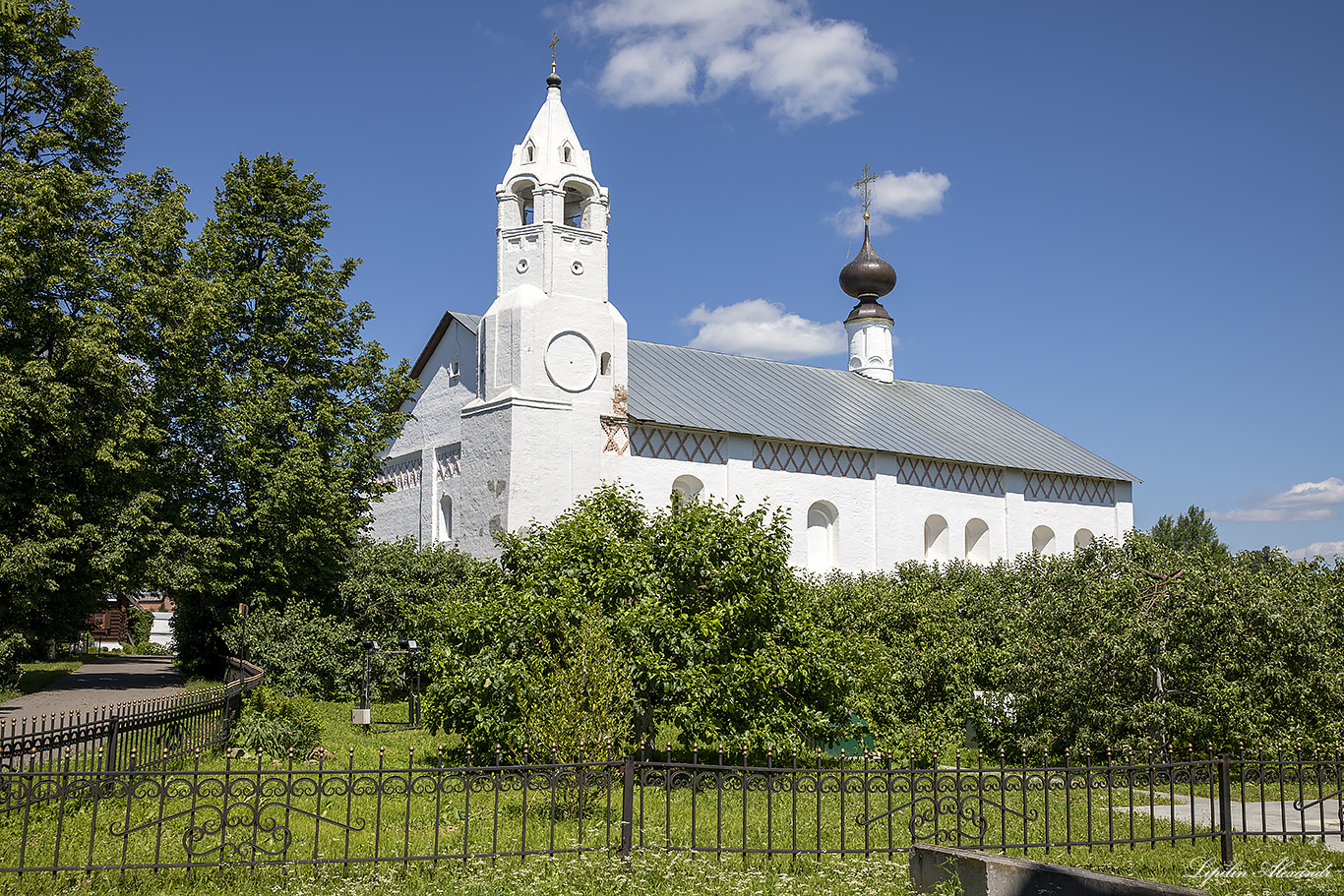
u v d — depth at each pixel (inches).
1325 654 784.9
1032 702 833.5
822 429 1670.8
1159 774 494.9
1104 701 787.4
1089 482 2022.6
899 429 1809.8
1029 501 1919.3
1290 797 658.8
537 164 1509.6
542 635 658.8
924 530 1764.3
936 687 938.7
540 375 1446.9
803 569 1531.7
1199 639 782.5
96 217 1093.1
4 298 981.8
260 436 1258.0
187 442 1227.2
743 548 725.9
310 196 1378.0
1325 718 764.6
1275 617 756.6
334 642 1159.6
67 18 1104.2
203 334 1177.4
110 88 1123.9
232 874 418.0
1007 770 460.1
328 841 480.4
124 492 1074.7
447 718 730.2
